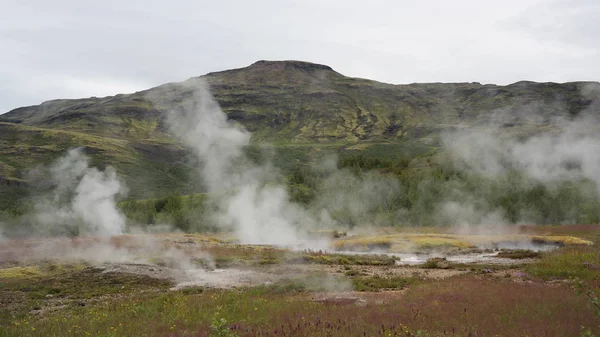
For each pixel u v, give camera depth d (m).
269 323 16.80
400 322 16.05
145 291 30.48
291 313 18.92
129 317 19.36
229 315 18.95
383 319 16.66
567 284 25.06
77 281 34.56
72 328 17.61
